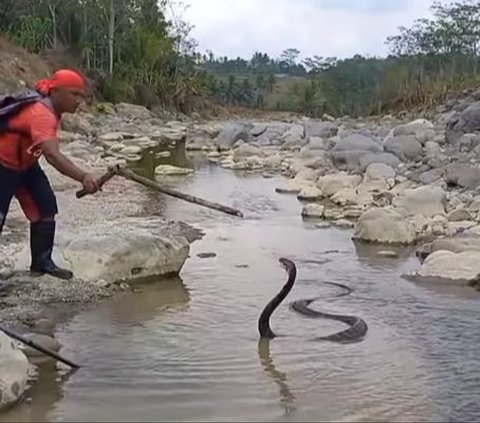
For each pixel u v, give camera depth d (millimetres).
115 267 5094
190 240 6605
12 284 4797
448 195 8719
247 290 5086
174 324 4324
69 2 27578
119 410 3168
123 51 30359
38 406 3182
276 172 12305
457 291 5160
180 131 22156
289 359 3820
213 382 3494
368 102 40844
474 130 13555
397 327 4387
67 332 4129
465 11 38938
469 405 3305
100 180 4391
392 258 6156
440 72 34812
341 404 3291
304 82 54062
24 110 4355
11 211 7055
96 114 22969
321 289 5191
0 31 24297
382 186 9609
